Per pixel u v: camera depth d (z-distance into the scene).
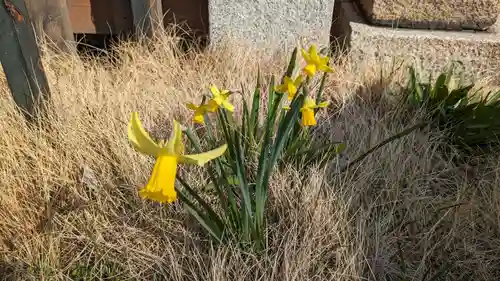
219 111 0.39
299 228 0.45
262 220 0.43
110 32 0.68
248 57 0.66
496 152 0.55
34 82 0.50
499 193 0.49
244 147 0.48
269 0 0.65
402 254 0.45
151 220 0.46
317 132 0.56
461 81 0.63
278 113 0.52
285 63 0.65
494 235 0.47
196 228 0.45
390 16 0.68
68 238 0.46
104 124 0.53
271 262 0.42
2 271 0.44
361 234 0.45
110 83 0.62
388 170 0.51
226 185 0.41
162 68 0.64
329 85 0.63
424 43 0.67
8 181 0.48
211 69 0.65
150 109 0.57
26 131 0.52
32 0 0.60
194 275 0.41
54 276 0.43
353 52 0.68
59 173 0.50
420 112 0.58
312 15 0.67
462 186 0.51
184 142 0.51
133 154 0.50
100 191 0.48
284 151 0.49
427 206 0.49
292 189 0.47
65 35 0.65
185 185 0.37
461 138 0.56
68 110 0.54
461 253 0.46
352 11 0.73
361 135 0.55
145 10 0.65
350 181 0.48
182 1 0.68
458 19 0.68
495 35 0.69
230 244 0.42
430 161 0.53
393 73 0.62
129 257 0.43
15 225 0.46
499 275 0.45
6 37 0.47
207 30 0.70
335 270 0.43
